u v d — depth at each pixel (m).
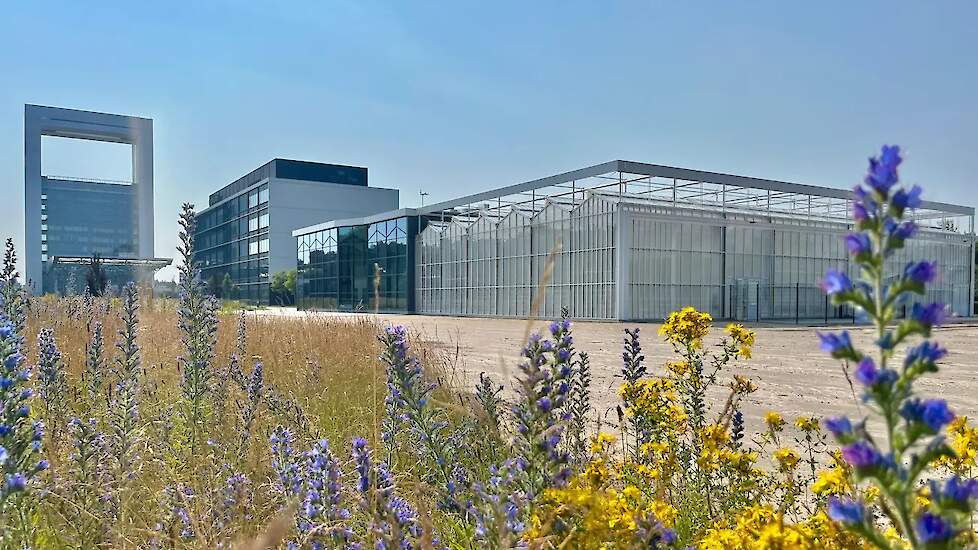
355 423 6.06
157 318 12.06
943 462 3.13
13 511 3.25
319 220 88.19
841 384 11.67
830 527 2.40
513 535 2.58
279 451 3.51
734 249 39.16
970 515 1.19
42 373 5.24
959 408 9.38
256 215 89.44
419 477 4.11
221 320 15.48
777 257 40.94
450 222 50.12
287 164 89.81
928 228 45.88
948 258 47.00
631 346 4.84
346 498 3.34
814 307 42.28
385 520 2.80
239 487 3.40
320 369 8.19
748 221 39.03
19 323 7.50
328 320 16.06
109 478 3.93
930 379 12.51
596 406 8.65
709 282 38.12
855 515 1.35
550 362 2.98
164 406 6.14
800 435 7.50
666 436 4.33
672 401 4.65
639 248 35.72
